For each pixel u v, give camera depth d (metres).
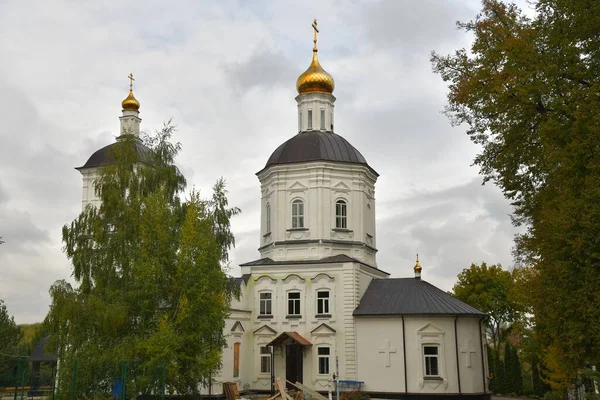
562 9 29.50
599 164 26.67
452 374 53.31
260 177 64.19
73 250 41.12
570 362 28.66
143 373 35.94
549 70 28.91
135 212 40.34
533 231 32.59
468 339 54.84
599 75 29.20
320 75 65.56
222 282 40.28
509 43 30.58
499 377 73.25
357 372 54.94
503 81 31.05
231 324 55.12
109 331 36.53
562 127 28.98
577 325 26.89
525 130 31.88
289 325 57.44
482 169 34.94
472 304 84.25
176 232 40.81
